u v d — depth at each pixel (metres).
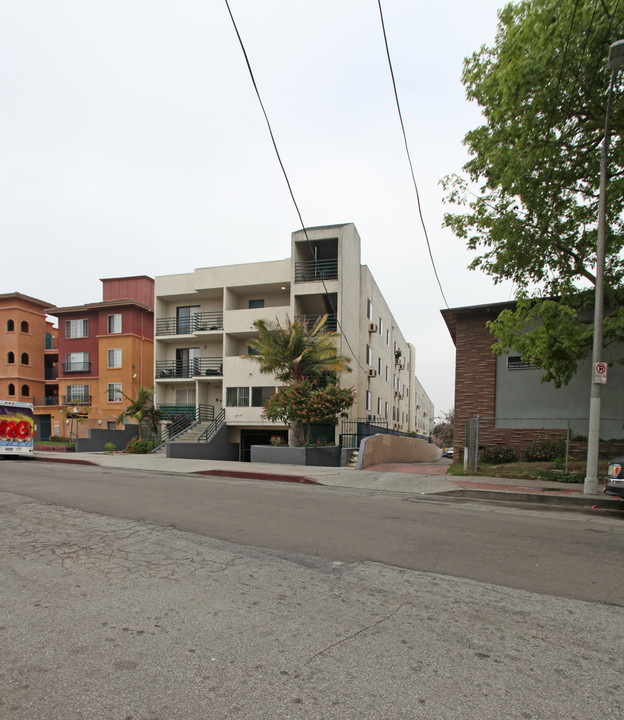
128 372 30.70
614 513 8.48
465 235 12.90
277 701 2.47
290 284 25.89
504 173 10.91
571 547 5.60
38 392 36.69
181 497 8.85
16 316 35.44
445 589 4.15
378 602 3.83
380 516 7.32
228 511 7.48
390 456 20.08
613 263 12.05
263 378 25.28
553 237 11.83
